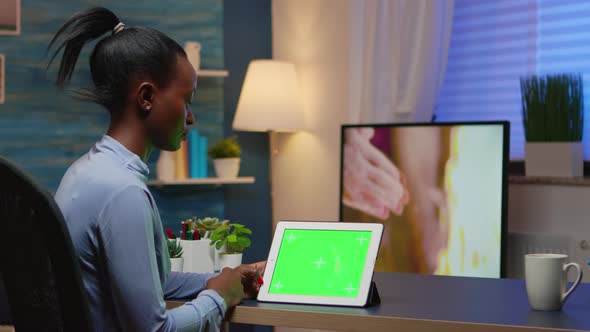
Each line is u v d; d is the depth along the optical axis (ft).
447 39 12.52
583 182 10.87
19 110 14.24
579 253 11.04
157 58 5.63
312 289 6.04
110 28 5.94
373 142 12.47
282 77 14.64
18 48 14.21
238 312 5.94
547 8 12.17
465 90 13.21
